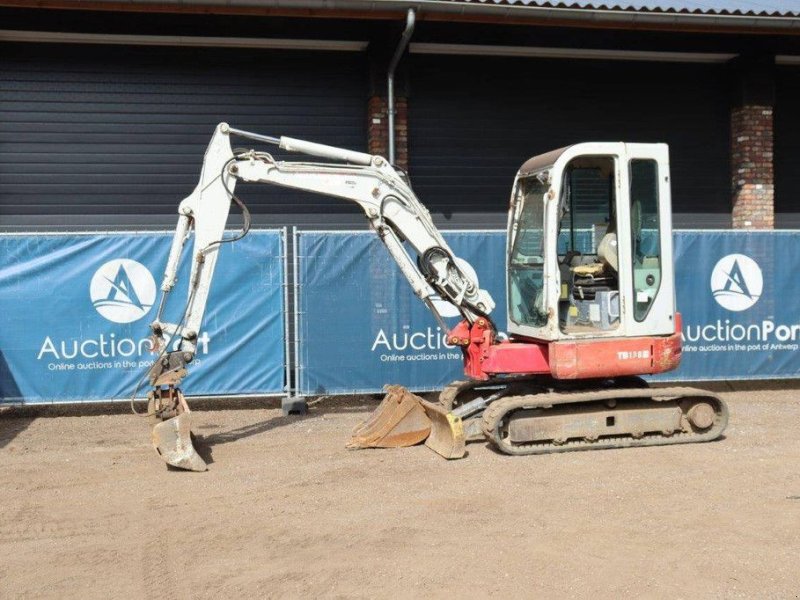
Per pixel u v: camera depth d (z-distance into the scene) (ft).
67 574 17.34
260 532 19.61
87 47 39.96
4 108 39.58
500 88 43.50
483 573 16.99
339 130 41.98
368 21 40.06
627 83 44.83
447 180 43.11
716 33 41.32
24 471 25.38
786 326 37.60
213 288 33.63
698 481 23.18
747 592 15.97
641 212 26.99
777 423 30.91
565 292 27.20
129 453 27.58
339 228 41.96
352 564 17.56
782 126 46.32
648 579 16.60
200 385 33.71
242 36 39.63
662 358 26.81
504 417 26.14
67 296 33.06
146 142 40.55
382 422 27.99
